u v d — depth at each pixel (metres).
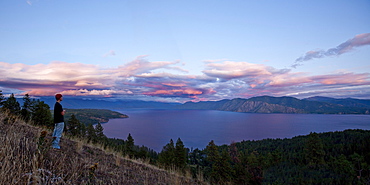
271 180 38.47
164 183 6.19
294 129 185.62
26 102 20.88
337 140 68.88
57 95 5.96
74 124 30.50
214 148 28.19
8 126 6.18
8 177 2.84
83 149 7.45
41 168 3.70
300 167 48.81
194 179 8.56
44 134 4.51
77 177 3.90
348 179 36.28
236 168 32.38
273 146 76.38
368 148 51.84
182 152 32.44
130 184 5.00
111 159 7.49
